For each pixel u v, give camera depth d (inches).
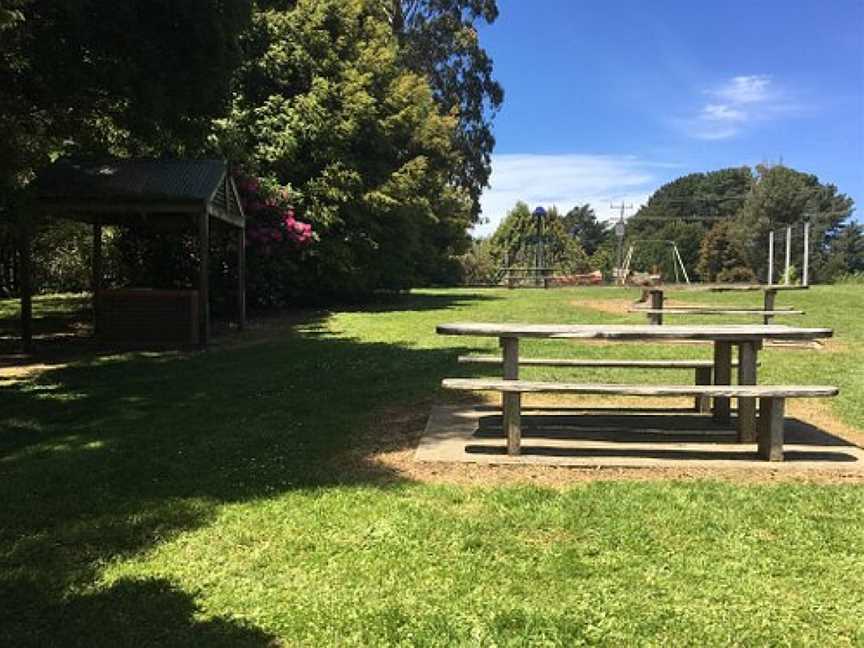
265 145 728.3
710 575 142.9
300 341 501.0
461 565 148.2
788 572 144.2
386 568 147.4
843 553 152.3
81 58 389.4
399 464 215.3
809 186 2775.6
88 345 502.0
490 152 1614.2
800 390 209.5
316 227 765.9
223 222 553.3
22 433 263.1
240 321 587.2
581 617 128.3
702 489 189.3
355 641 122.4
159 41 393.1
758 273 2605.8
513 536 161.3
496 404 296.2
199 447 236.7
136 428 265.1
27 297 467.5
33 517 177.9
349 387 331.0
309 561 151.3
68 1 340.5
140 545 161.0
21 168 392.5
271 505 181.9
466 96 1549.0
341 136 771.4
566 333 214.1
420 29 1491.1
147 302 502.9
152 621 129.6
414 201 880.3
